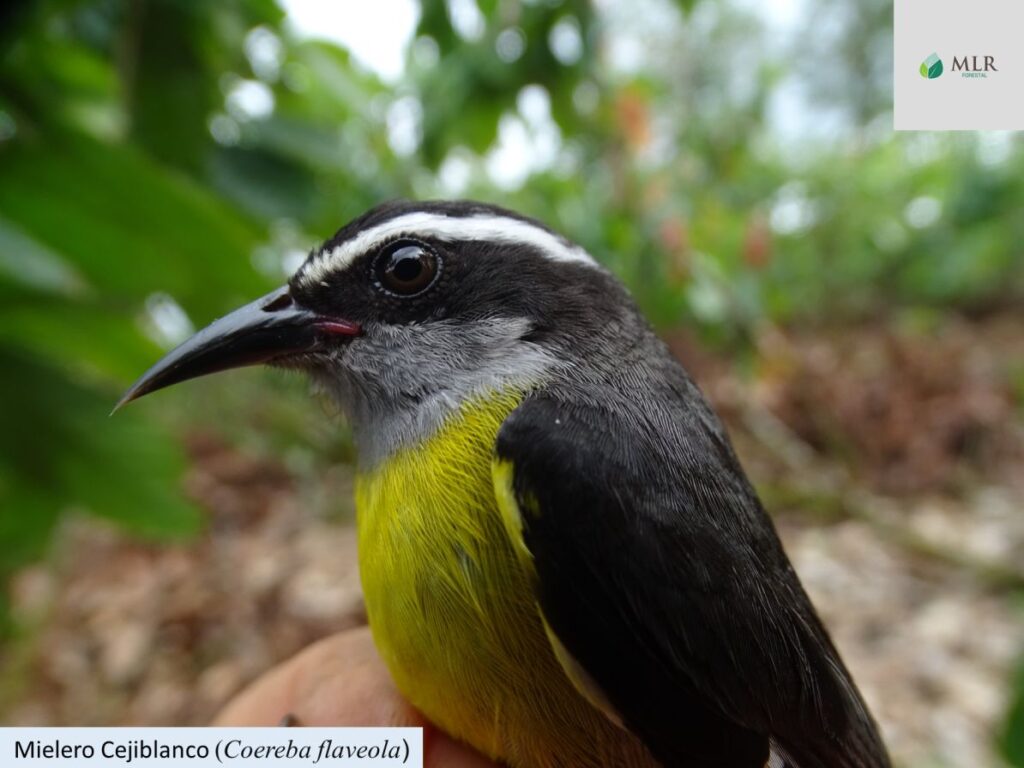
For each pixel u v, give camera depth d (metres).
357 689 0.05
